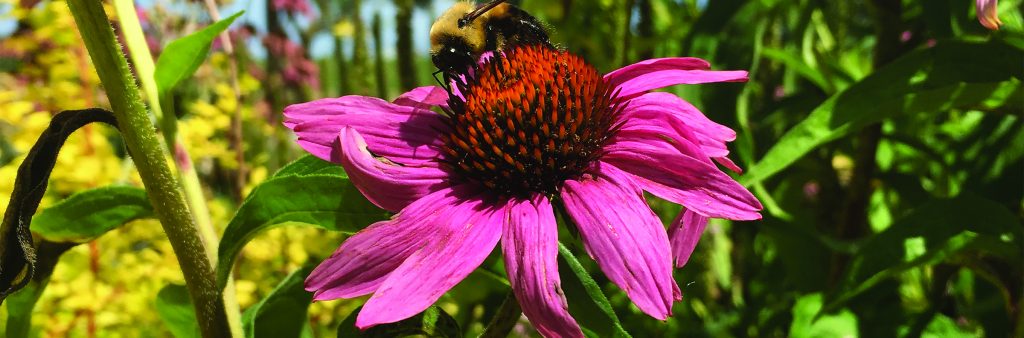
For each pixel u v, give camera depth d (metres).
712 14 0.39
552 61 0.28
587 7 0.51
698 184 0.25
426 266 0.24
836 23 0.54
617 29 0.50
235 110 0.46
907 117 0.47
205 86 0.55
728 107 0.38
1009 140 0.39
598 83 0.28
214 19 0.43
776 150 0.33
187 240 0.26
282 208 0.27
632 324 0.47
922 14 0.36
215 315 0.26
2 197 0.37
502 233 0.25
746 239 0.50
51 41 0.42
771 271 0.52
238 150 0.47
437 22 0.33
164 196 0.26
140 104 0.25
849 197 0.42
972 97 0.32
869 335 0.35
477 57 0.33
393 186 0.26
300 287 0.29
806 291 0.41
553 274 0.24
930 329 0.35
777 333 0.43
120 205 0.28
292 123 0.27
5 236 0.25
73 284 0.38
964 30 0.34
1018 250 0.31
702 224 0.26
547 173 0.26
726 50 0.38
